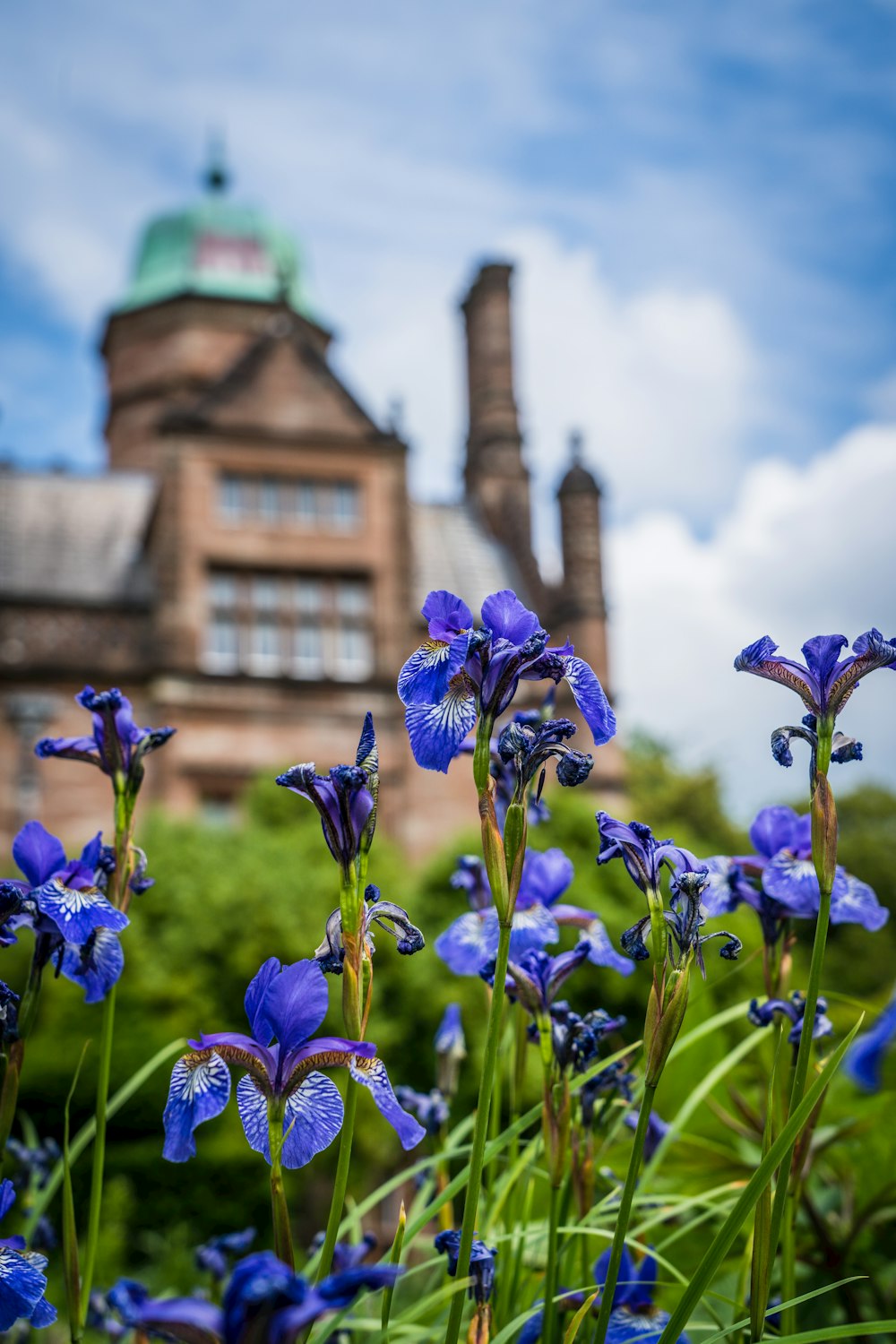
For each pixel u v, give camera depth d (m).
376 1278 1.03
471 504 30.95
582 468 27.94
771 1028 2.33
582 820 17.36
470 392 31.56
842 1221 2.85
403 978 16.50
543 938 2.16
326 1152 12.05
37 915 1.80
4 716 23.20
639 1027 13.21
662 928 1.56
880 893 34.91
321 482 25.56
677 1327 1.45
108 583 25.47
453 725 1.62
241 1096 1.58
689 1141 2.77
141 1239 10.99
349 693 24.44
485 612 1.68
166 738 1.98
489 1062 1.55
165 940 16.83
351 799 1.55
